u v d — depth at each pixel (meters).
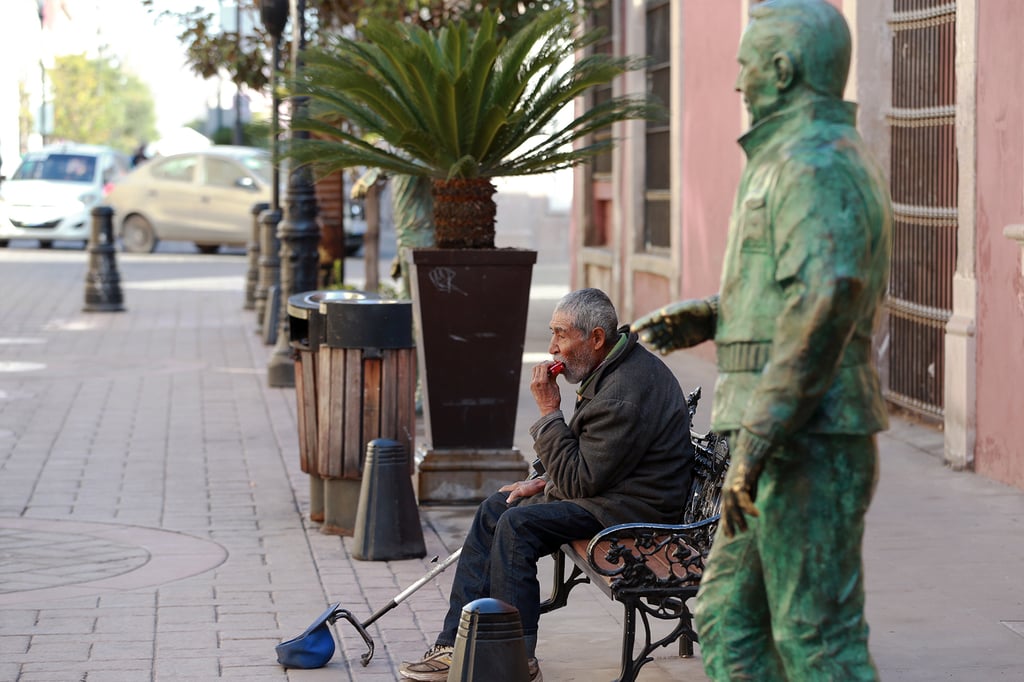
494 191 9.55
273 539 8.59
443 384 9.31
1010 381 9.48
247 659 6.38
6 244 36.91
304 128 9.85
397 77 9.62
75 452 11.27
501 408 9.37
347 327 8.53
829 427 3.94
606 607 7.30
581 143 21.20
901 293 11.84
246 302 22.73
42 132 66.50
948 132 10.96
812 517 4.00
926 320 11.38
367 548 8.08
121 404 13.59
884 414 4.04
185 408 13.39
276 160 9.98
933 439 11.00
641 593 5.41
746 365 3.97
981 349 9.85
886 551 8.14
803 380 3.77
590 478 5.85
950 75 10.92
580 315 5.94
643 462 5.91
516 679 4.96
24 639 6.64
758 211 3.91
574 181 22.34
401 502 8.13
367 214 18.64
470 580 6.08
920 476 9.96
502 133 9.49
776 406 3.79
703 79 16.02
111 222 22.20
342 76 9.35
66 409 13.28
